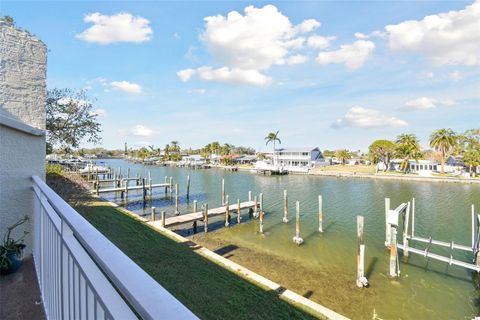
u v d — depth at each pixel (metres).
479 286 9.88
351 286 9.74
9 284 3.23
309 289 9.48
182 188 35.91
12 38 4.29
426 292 9.45
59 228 1.88
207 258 8.84
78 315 1.44
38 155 4.13
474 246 12.17
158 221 15.24
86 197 12.55
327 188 36.53
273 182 43.50
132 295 0.74
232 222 18.73
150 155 112.56
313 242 14.53
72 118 13.77
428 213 22.11
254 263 11.64
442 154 52.28
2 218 3.73
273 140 66.00
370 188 36.62
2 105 4.16
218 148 93.31
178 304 0.69
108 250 1.02
